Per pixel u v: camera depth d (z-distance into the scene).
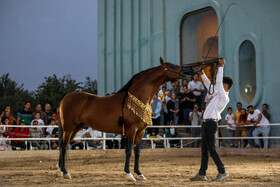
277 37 17.38
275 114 17.19
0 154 14.09
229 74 19.48
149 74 8.27
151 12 24.17
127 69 25.45
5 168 11.40
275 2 17.52
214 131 7.50
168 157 16.06
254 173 9.02
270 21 17.70
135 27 25.14
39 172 9.70
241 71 18.88
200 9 21.19
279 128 16.83
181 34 22.38
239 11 19.12
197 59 22.89
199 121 17.53
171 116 18.06
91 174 9.05
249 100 18.39
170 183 7.15
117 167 11.38
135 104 8.07
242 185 6.80
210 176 8.55
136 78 8.36
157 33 23.67
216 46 23.81
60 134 8.62
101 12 27.61
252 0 18.53
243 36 18.75
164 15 23.36
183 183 7.14
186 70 8.18
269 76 17.56
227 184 6.94
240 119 16.72
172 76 8.20
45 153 14.97
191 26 22.56
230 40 19.52
